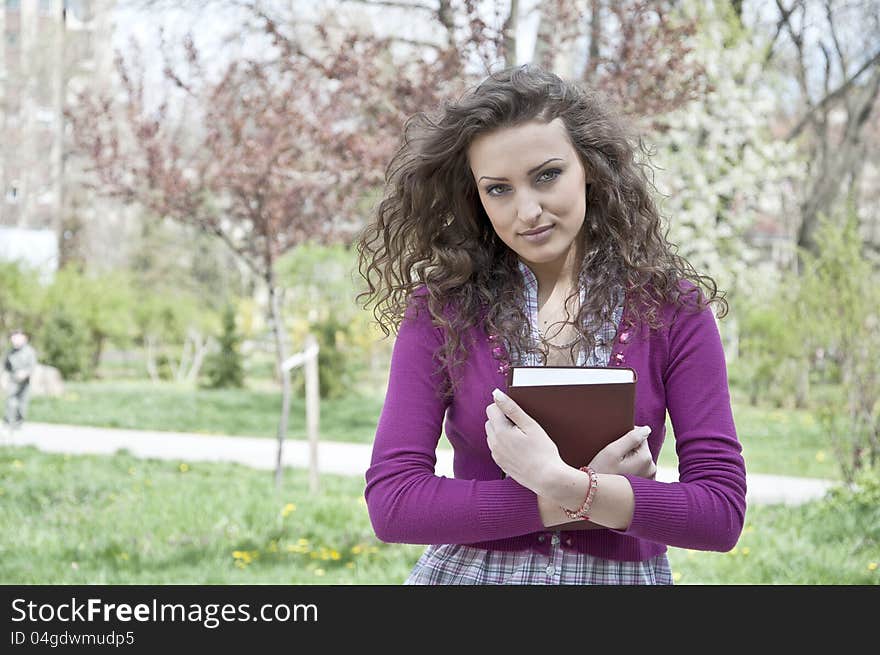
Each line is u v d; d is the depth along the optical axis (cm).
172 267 3978
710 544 190
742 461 200
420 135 218
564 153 196
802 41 2161
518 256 216
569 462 193
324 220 1059
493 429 191
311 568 692
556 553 205
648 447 202
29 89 3547
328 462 1348
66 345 2798
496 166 196
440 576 214
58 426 1798
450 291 211
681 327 205
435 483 199
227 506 902
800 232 2431
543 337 212
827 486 1059
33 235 3350
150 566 689
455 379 208
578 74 907
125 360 3519
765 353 1862
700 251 1470
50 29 3503
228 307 2758
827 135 2433
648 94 820
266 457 1402
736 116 1483
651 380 204
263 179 996
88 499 955
